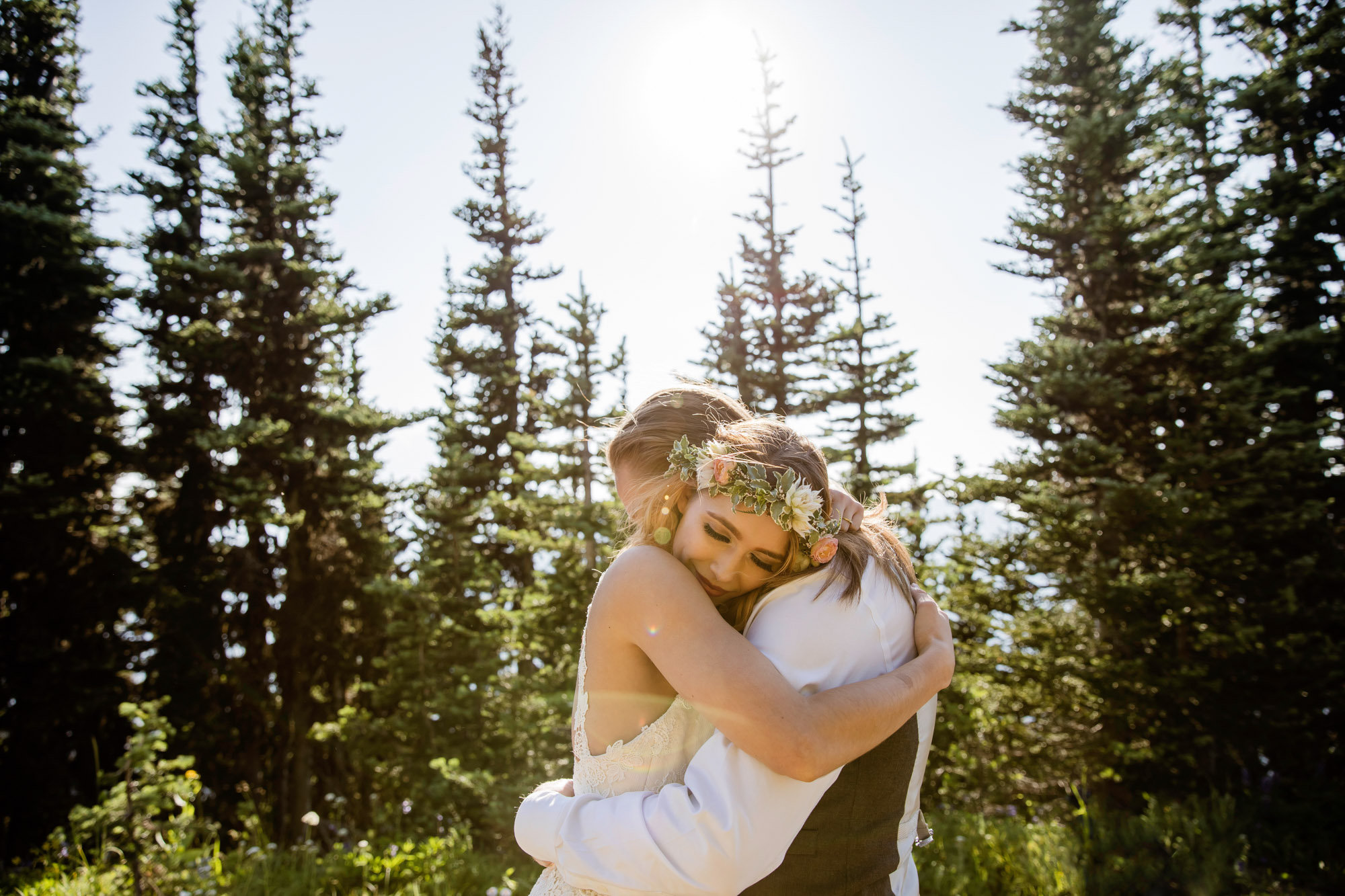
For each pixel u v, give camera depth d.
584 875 1.19
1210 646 10.59
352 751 11.66
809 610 1.18
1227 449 11.60
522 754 10.44
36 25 16.86
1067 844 6.27
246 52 18.23
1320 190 13.30
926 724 1.33
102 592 14.36
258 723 15.48
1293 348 12.43
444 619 11.55
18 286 14.78
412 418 17.27
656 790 1.28
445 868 5.60
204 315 16.69
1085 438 11.39
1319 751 10.34
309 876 5.36
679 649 1.13
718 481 1.23
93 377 15.45
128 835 5.34
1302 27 14.82
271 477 15.83
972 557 11.84
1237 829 7.32
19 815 12.40
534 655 12.09
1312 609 11.00
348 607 16.11
